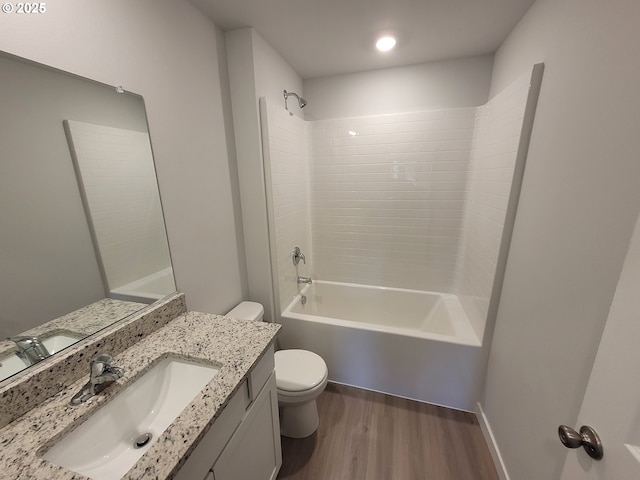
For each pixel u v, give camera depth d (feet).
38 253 2.56
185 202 4.43
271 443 4.01
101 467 2.43
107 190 3.19
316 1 4.35
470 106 6.81
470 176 7.05
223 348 3.34
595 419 1.89
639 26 2.23
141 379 3.00
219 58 5.13
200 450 2.39
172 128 4.10
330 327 6.35
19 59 2.37
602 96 2.67
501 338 4.86
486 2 4.39
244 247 6.33
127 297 3.49
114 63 3.21
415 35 5.49
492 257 5.21
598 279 2.57
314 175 8.27
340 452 4.94
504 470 4.32
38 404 2.47
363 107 7.55
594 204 2.69
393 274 8.39
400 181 7.63
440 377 5.80
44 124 2.57
